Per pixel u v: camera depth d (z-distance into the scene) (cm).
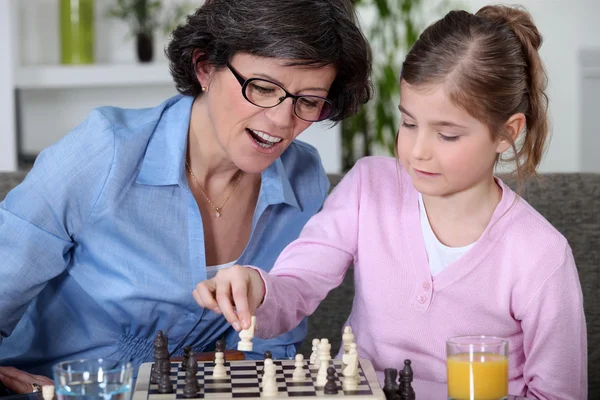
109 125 179
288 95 159
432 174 158
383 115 427
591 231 237
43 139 404
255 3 155
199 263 183
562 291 166
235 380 140
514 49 159
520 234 169
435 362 173
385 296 177
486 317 171
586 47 529
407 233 176
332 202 187
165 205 182
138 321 183
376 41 444
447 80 152
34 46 394
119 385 119
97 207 177
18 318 180
